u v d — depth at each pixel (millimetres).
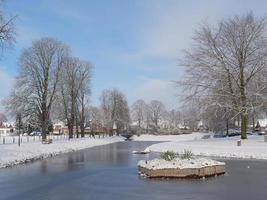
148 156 43781
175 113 165625
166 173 24484
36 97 65562
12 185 22438
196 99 51344
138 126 155875
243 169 29297
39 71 65750
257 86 50219
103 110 127125
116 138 108688
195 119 54375
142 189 20734
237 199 18047
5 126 148250
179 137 109688
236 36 50688
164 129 149750
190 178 24266
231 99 50656
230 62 50969
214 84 51000
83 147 64562
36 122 83500
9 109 65062
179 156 26172
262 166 31344
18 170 29609
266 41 50219
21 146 47656
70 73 79000
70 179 24859
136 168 31266
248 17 72750
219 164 26062
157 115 164000
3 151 39156
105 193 19797
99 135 118500
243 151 40750
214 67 51094
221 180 23641
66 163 35594
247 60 50469
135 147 66000
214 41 51125
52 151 49125
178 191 20062
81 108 91062
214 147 44750
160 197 18609
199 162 25047
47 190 20797
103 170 29891
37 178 25328
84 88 85500
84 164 34656
